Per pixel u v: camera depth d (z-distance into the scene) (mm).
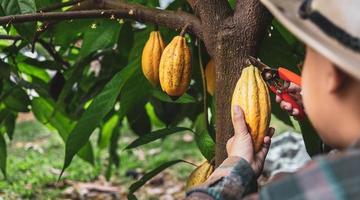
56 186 4660
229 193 1539
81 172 5016
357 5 1274
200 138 2105
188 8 2469
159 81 2070
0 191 4441
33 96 2939
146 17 2018
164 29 2332
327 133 1356
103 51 2695
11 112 2988
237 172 1567
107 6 2080
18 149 5777
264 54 2301
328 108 1332
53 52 2738
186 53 1944
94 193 4594
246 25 1888
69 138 2201
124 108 2408
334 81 1301
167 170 5238
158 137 2260
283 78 1753
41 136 6258
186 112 2807
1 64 2539
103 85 2717
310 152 2254
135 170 5145
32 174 4891
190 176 2088
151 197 4555
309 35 1276
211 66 2195
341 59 1234
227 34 1889
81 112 2785
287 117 2607
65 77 2787
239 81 1781
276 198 1208
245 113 1737
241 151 1678
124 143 5922
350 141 1321
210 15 1908
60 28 2504
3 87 2705
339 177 1179
